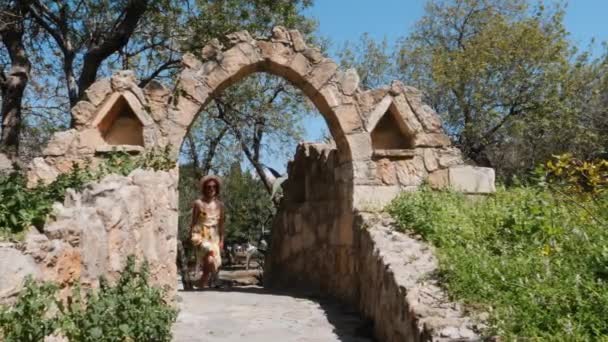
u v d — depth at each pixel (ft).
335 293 28.09
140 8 44.34
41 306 12.30
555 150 63.72
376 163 27.45
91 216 15.71
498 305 14.02
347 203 27.45
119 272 16.85
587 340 11.75
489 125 65.82
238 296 28.07
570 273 14.94
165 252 22.31
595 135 61.11
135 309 15.67
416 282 16.71
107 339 14.46
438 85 68.59
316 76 27.68
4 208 13.76
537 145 65.16
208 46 27.40
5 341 11.64
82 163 25.73
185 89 26.73
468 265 16.57
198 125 63.10
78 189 16.97
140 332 15.44
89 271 15.20
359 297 24.07
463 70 65.87
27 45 49.67
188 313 23.17
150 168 23.58
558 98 63.67
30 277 12.17
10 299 11.75
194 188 77.00
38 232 14.15
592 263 15.31
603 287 13.64
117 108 26.84
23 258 12.28
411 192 26.32
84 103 26.20
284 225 36.88
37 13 46.70
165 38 49.08
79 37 49.14
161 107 26.68
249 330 20.62
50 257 13.24
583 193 20.44
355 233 25.53
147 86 26.71
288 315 23.38
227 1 47.34
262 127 61.16
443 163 27.66
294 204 35.73
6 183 15.25
